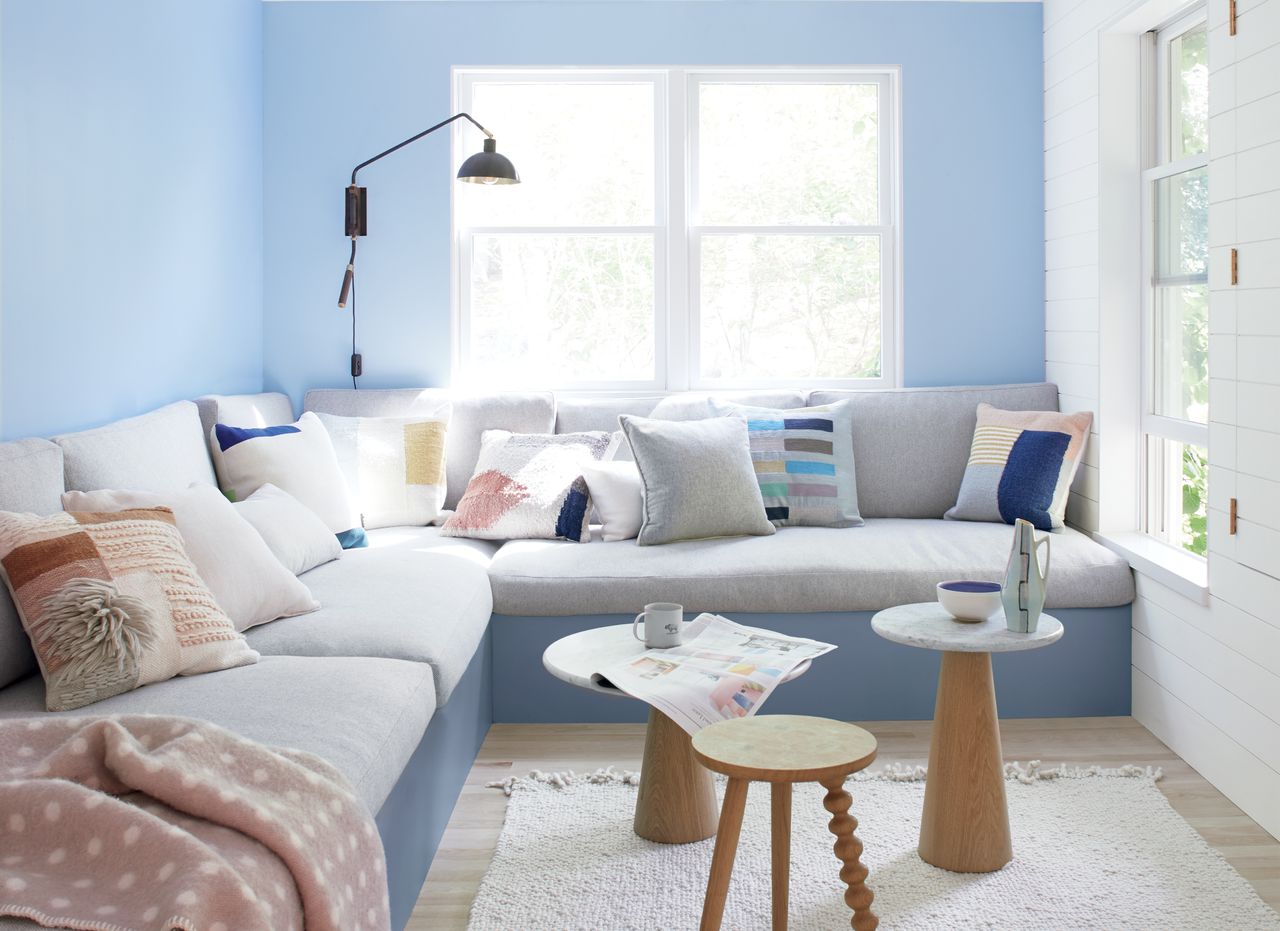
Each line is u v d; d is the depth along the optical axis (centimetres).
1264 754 270
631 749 327
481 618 314
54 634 202
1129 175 387
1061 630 252
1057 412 401
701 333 459
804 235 456
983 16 446
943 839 248
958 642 241
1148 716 339
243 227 426
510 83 454
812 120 455
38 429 274
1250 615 276
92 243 304
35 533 212
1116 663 352
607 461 399
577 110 455
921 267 450
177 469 304
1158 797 286
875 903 232
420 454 409
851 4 445
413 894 234
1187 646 312
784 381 460
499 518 386
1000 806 247
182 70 367
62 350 287
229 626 231
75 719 170
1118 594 349
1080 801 284
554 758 320
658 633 260
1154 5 353
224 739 165
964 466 419
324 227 448
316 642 252
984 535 371
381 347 451
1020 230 450
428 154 446
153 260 344
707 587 343
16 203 265
